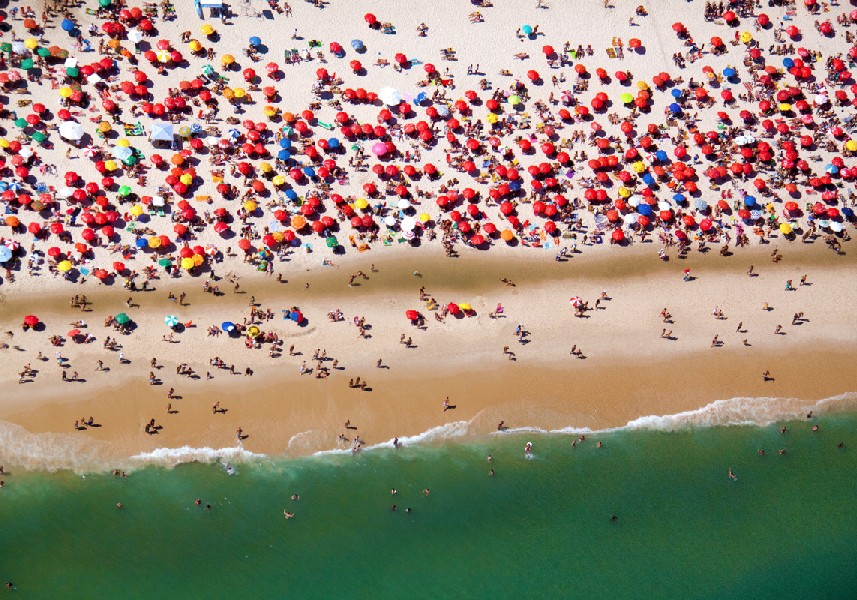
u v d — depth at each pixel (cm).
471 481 5997
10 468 5709
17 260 6356
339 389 6191
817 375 6675
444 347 6469
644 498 6050
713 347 6712
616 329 6700
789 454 6325
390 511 5822
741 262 7125
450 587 5584
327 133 7169
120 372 6062
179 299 6391
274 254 6656
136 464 5800
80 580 5425
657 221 7169
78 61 7156
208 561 5541
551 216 7081
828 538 5984
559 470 6106
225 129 7056
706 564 5809
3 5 7244
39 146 6762
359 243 6788
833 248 7281
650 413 6400
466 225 6894
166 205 6681
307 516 5747
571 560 5756
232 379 6128
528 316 6681
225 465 5853
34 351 6075
